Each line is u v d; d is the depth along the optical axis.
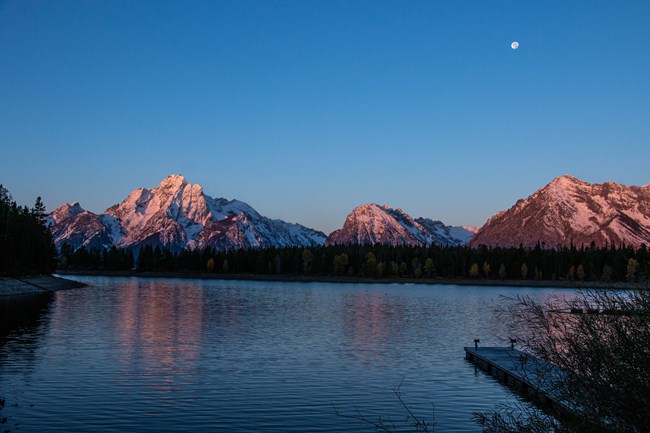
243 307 100.12
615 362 14.34
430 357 48.69
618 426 14.20
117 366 41.47
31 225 163.62
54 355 45.41
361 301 122.81
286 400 32.88
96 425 27.36
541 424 16.55
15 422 27.48
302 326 71.31
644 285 14.73
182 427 27.41
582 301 15.49
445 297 142.38
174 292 143.25
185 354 47.53
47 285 138.50
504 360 42.94
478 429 27.86
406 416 30.19
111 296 120.62
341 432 27.22
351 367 43.34
